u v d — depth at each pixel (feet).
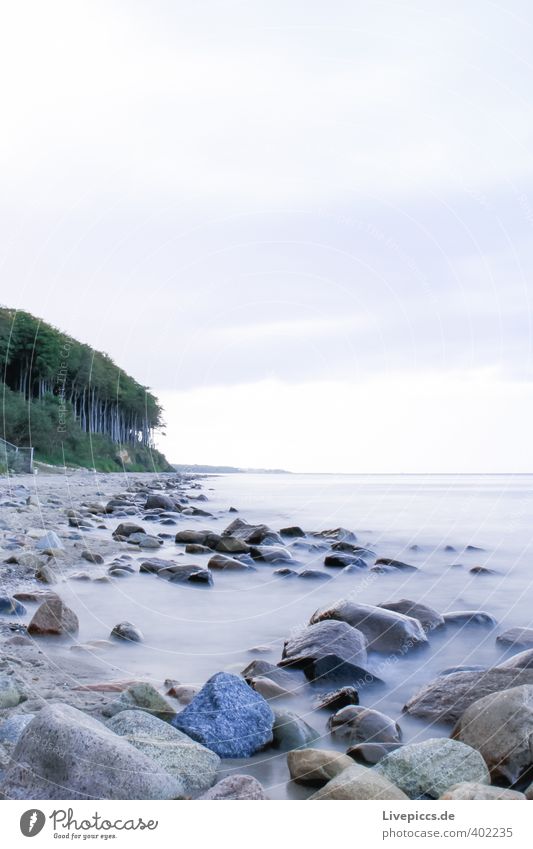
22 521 39.86
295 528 41.91
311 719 13.00
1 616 18.24
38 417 136.46
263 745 11.57
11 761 9.93
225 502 79.82
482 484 165.27
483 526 51.29
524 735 11.05
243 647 17.53
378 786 9.86
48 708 10.39
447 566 32.01
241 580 26.63
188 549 33.45
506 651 17.65
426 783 10.27
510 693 11.81
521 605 23.72
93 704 12.60
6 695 12.32
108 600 21.91
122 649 16.85
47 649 16.17
